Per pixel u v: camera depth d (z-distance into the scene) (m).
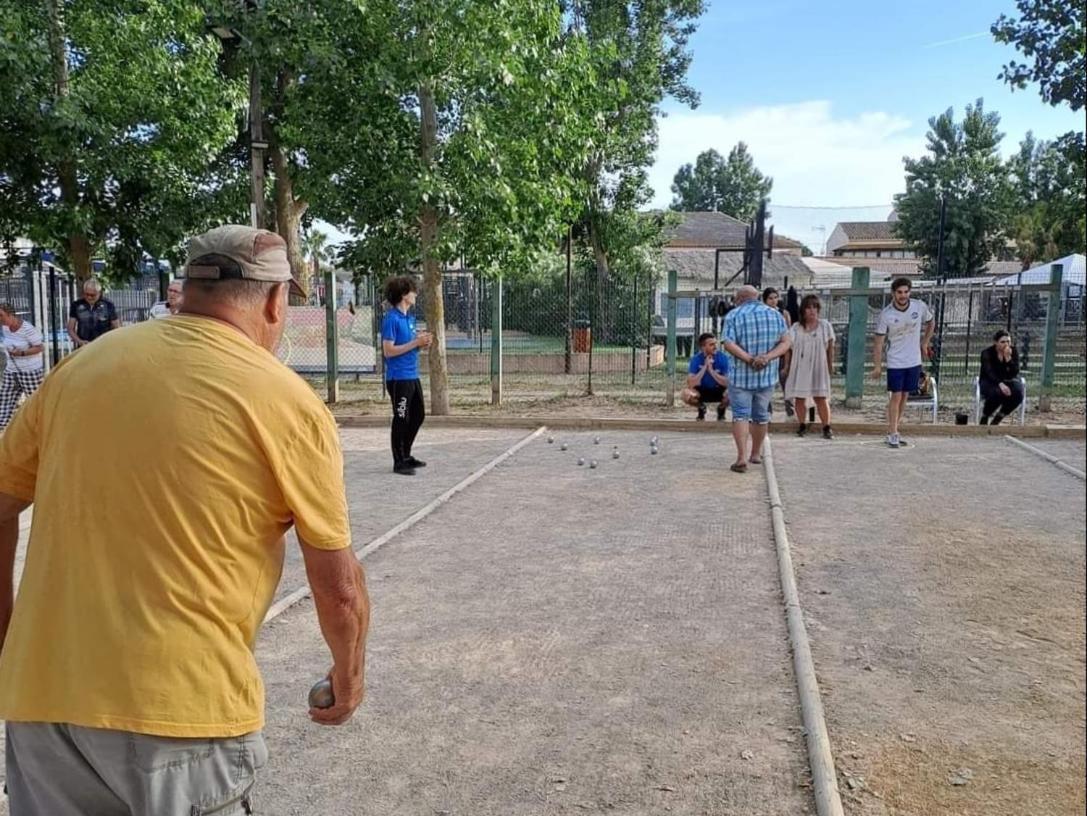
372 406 15.71
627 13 28.23
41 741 1.86
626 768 3.51
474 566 6.23
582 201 15.82
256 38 13.28
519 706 4.06
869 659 4.48
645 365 22.22
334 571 2.01
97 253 16.19
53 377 2.05
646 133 30.61
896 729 3.76
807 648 4.55
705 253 47.41
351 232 14.34
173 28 13.86
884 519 7.32
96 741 1.81
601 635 4.89
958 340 25.02
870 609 5.21
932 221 46.84
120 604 1.82
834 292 14.77
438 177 12.87
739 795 3.31
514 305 21.98
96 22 13.23
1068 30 9.55
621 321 21.86
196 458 1.85
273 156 20.36
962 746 3.61
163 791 1.81
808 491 8.48
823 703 4.00
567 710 4.01
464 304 22.50
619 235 30.66
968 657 4.50
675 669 4.43
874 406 15.15
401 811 3.25
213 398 1.89
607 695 4.16
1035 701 4.00
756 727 3.82
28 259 16.33
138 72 13.59
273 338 2.21
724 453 10.85
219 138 15.09
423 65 12.65
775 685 4.23
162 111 13.90
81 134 13.36
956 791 3.28
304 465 1.97
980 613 5.11
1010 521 7.21
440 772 3.52
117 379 1.91
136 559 1.83
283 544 2.05
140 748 1.80
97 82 13.49
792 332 12.00
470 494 8.60
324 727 3.90
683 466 9.96
